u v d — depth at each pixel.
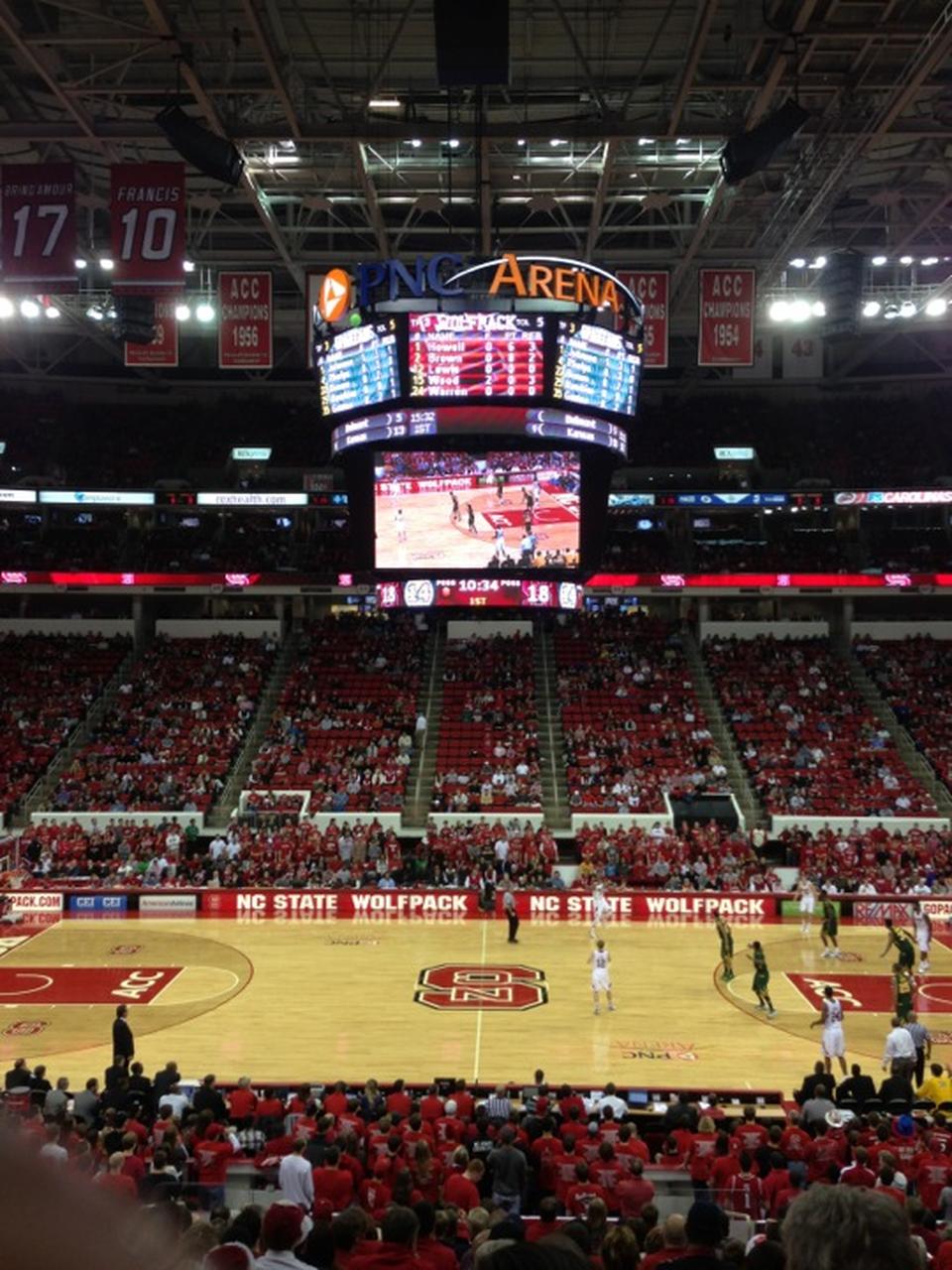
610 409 25.89
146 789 43.12
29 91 31.08
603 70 30.08
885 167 35.09
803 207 36.25
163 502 49.19
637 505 49.78
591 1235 9.43
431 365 24.86
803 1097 17.11
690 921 35.94
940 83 27.72
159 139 30.95
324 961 29.41
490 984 27.00
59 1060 21.14
